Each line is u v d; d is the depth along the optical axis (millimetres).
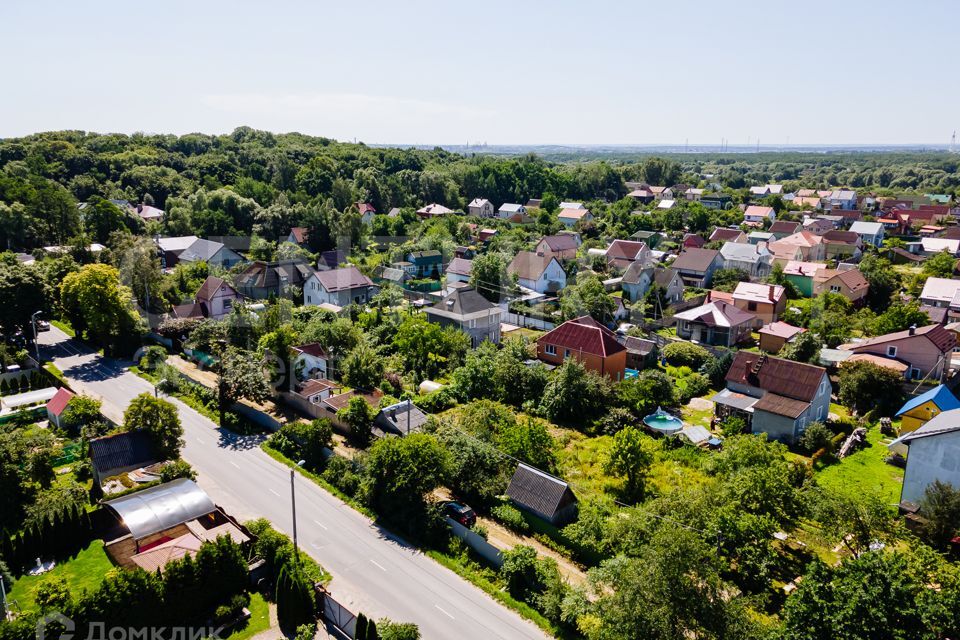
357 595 29781
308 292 77312
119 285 65500
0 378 52969
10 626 23469
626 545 30016
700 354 58969
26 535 31578
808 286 83438
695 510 30969
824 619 22203
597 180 184375
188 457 42719
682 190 190750
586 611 27016
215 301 68688
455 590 30453
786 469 34438
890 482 39344
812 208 155750
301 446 43219
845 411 50500
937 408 43750
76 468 40031
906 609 21484
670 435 44188
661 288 77250
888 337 55875
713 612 22672
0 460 35062
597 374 51438
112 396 51906
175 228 101688
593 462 41562
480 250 102062
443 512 35719
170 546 30906
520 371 51875
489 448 38094
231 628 27672
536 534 34344
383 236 111250
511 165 173875
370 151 179625
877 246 116812
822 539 30375
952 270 89375
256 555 31594
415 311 69188
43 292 61094
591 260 96625
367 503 37406
